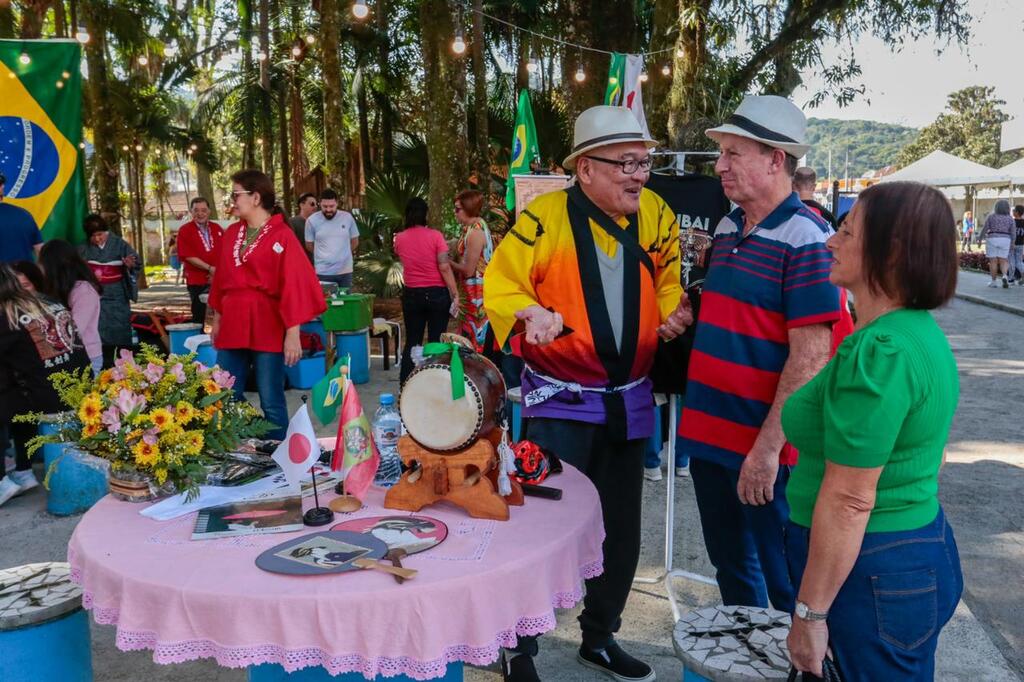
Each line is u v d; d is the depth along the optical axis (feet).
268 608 5.72
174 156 100.99
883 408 5.19
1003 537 14.73
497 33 66.23
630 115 8.77
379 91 77.66
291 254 15.37
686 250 12.67
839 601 5.65
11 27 43.47
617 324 8.95
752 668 6.96
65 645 8.23
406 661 5.86
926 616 5.54
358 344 26.50
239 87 82.48
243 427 8.63
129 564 6.34
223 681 10.13
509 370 17.94
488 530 6.93
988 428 21.93
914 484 5.56
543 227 8.96
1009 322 42.11
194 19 85.10
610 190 8.75
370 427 8.30
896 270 5.47
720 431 8.71
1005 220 57.47
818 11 50.49
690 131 23.15
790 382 8.04
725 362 8.55
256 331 15.55
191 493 7.84
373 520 7.21
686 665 7.24
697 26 37.32
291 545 6.59
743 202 8.52
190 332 27.66
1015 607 12.23
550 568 6.54
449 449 7.23
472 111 60.95
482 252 23.81
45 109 20.12
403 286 24.20
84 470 15.40
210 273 30.66
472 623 5.97
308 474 8.09
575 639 11.14
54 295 17.53
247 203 15.34
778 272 8.20
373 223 50.24
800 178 13.94
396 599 5.77
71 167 20.54
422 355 7.46
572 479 8.28
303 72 82.89
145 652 10.84
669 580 12.23
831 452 5.39
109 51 73.92
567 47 53.78
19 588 8.48
